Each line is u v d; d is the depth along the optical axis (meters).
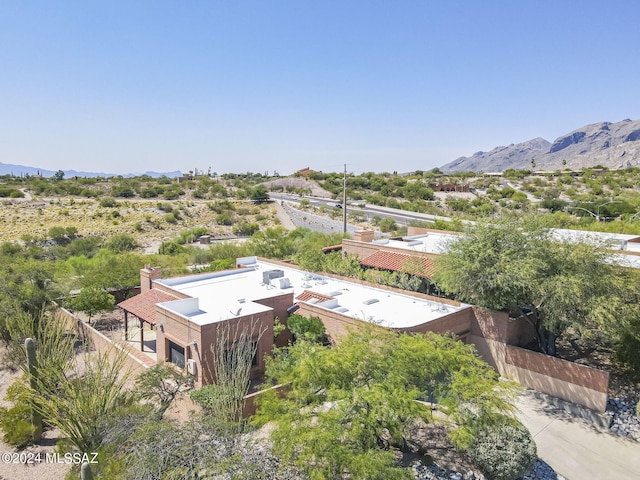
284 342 22.03
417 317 20.39
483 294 19.91
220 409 13.96
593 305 17.50
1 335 23.16
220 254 47.84
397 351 13.16
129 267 33.62
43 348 17.73
